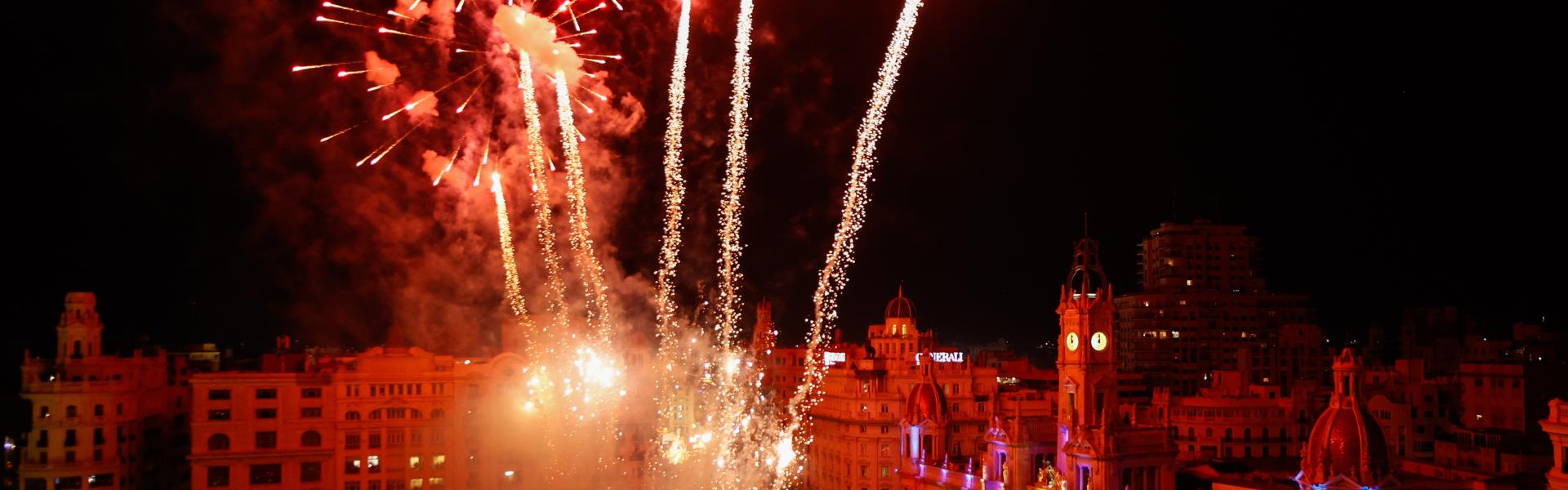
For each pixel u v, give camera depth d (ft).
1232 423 528.63
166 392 469.98
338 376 439.63
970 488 426.51
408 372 447.42
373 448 440.86
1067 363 385.09
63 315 437.17
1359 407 311.68
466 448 451.94
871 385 542.57
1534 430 460.14
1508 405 475.31
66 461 416.26
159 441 461.78
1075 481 375.04
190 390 493.36
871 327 597.52
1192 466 426.51
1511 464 416.46
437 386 450.30
